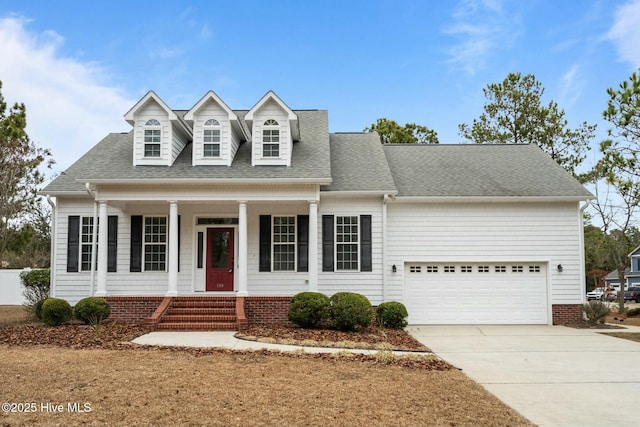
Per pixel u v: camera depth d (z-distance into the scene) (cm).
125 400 797
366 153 2233
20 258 3966
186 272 1989
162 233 1997
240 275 1802
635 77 1672
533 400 868
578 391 931
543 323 1986
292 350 1273
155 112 1920
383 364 1123
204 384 898
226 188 1836
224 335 1523
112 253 1977
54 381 905
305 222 1989
